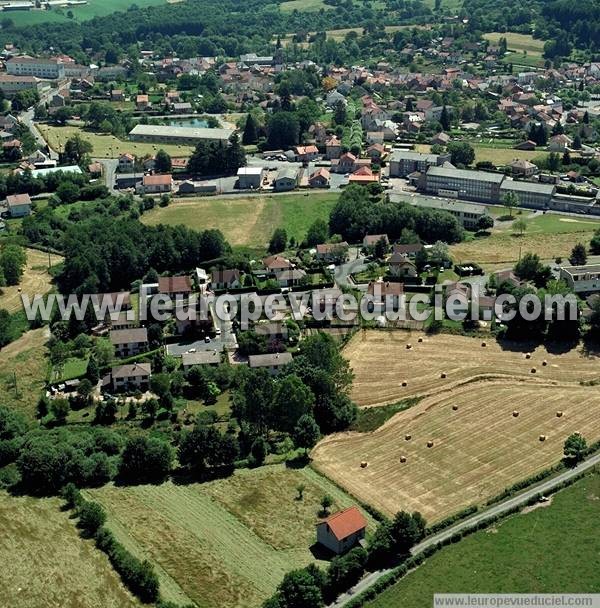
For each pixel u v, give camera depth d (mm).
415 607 148375
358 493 179750
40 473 185000
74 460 188000
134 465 188500
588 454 191000
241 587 153750
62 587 155625
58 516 175750
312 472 188250
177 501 179375
